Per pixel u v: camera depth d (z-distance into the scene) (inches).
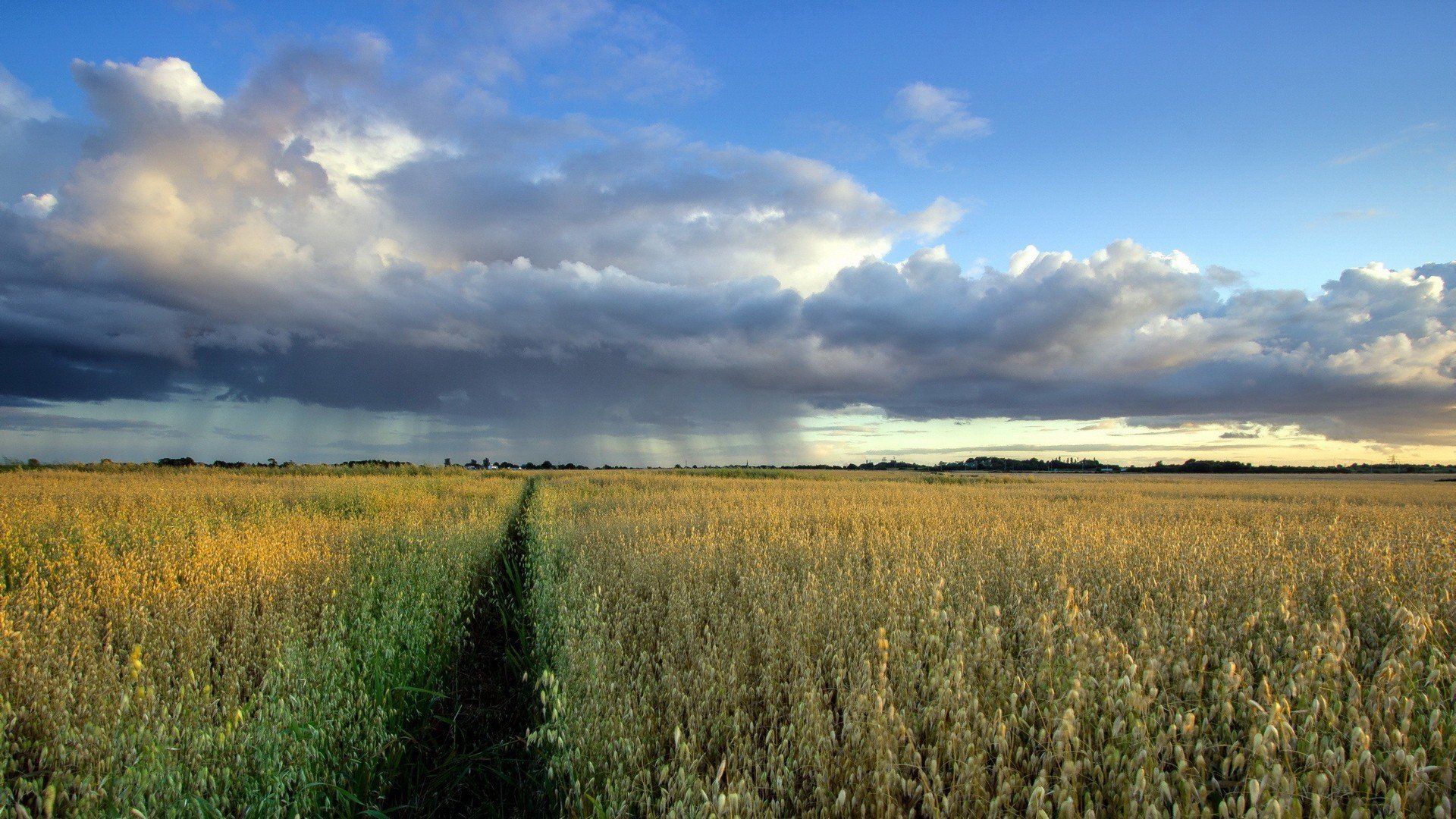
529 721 164.9
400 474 1357.0
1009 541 304.8
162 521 396.5
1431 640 141.3
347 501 615.2
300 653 157.1
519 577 311.9
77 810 97.2
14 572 250.7
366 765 128.0
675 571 246.2
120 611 191.9
